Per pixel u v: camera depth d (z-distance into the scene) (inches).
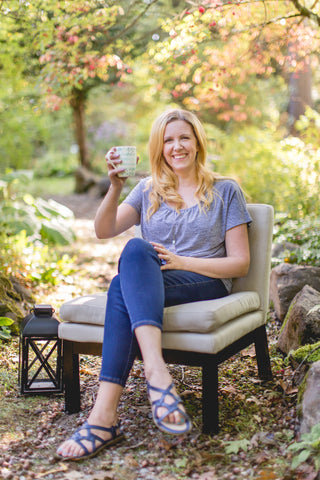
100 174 580.7
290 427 86.9
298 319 109.9
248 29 167.3
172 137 99.5
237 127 365.4
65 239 214.8
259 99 363.3
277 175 220.5
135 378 111.3
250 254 104.5
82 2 162.6
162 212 99.7
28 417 93.5
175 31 159.8
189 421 74.0
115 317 82.9
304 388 85.7
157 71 190.4
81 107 517.0
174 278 90.3
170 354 86.3
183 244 97.6
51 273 183.0
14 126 382.9
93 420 81.4
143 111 461.4
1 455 79.9
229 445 81.7
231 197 98.4
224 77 185.2
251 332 102.3
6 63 223.3
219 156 291.0
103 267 216.8
